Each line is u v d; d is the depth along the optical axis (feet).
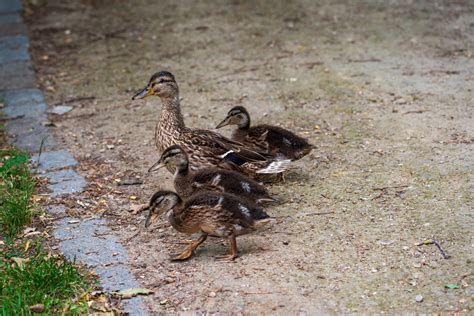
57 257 26.66
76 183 33.09
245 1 62.85
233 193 28.43
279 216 29.09
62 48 53.06
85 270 26.08
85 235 28.63
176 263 26.35
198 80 45.57
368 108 39.86
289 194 30.89
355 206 29.55
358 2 60.80
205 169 29.45
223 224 25.70
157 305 23.85
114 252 27.27
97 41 54.29
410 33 52.24
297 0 62.44
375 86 42.83
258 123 38.65
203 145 30.96
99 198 31.71
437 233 27.07
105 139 38.11
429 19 55.42
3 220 29.32
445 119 37.70
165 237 28.37
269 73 45.98
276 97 42.19
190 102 42.29
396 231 27.45
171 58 49.90
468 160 32.83
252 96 42.57
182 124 32.48
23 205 29.84
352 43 50.72
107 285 25.09
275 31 54.24
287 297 23.80
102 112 41.88
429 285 24.00
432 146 34.65
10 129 39.78
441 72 44.50
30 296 23.99
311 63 47.29
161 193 26.71
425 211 28.73
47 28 57.67
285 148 32.68
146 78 46.62
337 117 38.93
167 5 62.95
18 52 52.37
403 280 24.39
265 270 25.41
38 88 45.78
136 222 29.60
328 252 26.35
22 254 27.12
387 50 48.96
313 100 41.42
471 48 48.60
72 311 23.38
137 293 24.45
